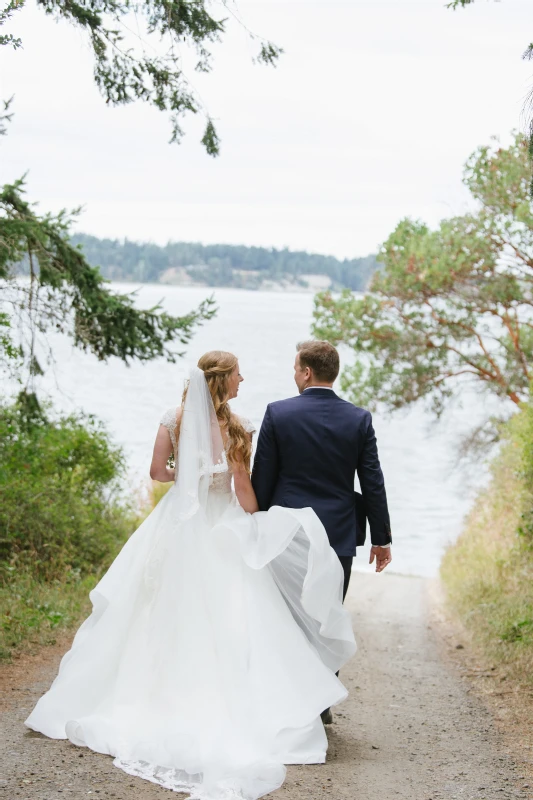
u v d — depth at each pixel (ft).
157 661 13.96
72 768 12.37
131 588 14.52
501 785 13.56
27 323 34.37
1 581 31.73
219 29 25.35
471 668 25.52
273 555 14.79
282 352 479.82
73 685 14.24
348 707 19.75
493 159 53.57
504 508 51.44
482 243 53.78
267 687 13.75
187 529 14.66
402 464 195.93
